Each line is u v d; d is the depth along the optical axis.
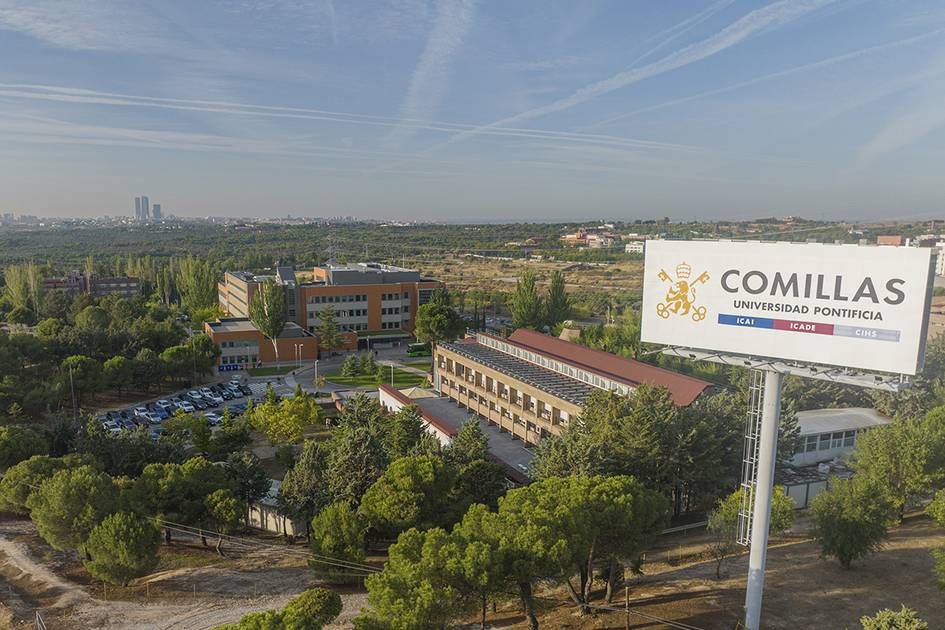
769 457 38.06
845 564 44.59
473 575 31.45
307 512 56.88
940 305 127.25
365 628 29.36
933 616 37.62
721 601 40.53
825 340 36.81
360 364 131.25
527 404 77.12
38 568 49.47
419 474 49.22
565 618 39.53
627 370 74.44
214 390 117.31
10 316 164.25
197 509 52.59
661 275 42.66
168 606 43.53
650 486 51.50
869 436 56.09
